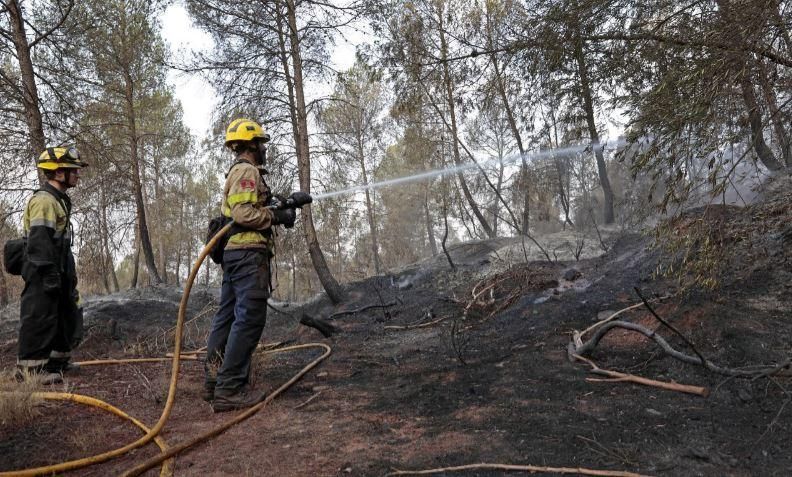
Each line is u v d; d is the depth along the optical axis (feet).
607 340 14.58
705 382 10.76
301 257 40.65
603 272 23.67
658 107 13.26
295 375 14.57
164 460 8.23
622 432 8.72
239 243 11.75
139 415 10.89
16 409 10.27
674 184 12.98
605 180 44.45
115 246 44.19
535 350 15.14
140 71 52.47
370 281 38.34
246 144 12.42
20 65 28.84
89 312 29.09
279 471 7.79
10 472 7.75
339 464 7.96
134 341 21.49
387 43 24.97
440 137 53.67
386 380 13.47
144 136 58.90
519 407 10.25
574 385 11.41
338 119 41.34
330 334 23.89
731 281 15.16
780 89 12.98
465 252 41.73
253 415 10.82
